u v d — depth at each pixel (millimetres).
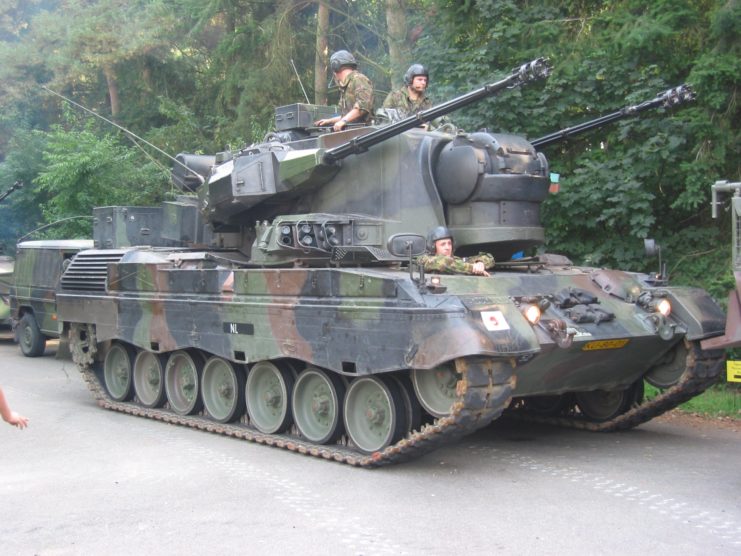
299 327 9500
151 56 27938
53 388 14570
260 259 10914
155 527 6910
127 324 12188
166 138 25875
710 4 13602
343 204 10461
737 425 11188
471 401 7941
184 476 8570
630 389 10641
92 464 9117
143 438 10523
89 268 13305
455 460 9281
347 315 8898
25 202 27859
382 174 10219
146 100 28812
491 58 14383
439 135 10602
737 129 13180
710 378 9758
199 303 10883
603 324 9109
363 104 10953
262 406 10625
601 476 8500
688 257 13578
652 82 13289
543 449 9828
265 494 7883
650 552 6238
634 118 13195
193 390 11531
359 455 9094
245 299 10281
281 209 11328
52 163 24406
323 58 23438
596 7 15070
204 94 28281
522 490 7988
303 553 6270
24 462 9227
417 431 8828
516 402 11883
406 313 8250
